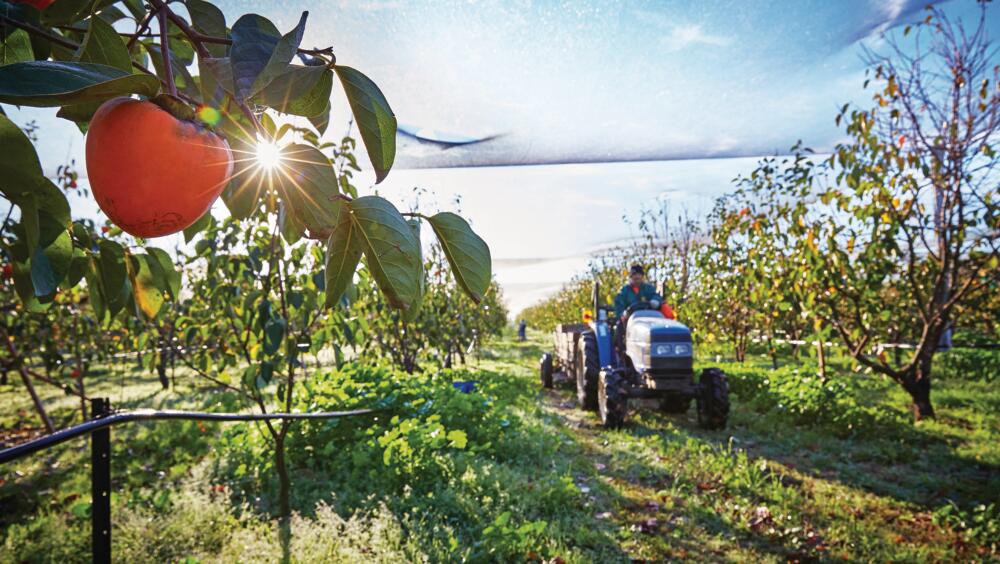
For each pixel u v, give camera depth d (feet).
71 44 1.49
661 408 24.16
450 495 12.60
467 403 18.33
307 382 20.29
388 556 9.80
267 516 11.76
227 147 1.19
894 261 20.21
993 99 15.71
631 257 45.27
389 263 1.41
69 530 11.25
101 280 2.31
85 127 1.64
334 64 1.38
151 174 1.04
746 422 21.31
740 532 11.77
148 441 18.43
